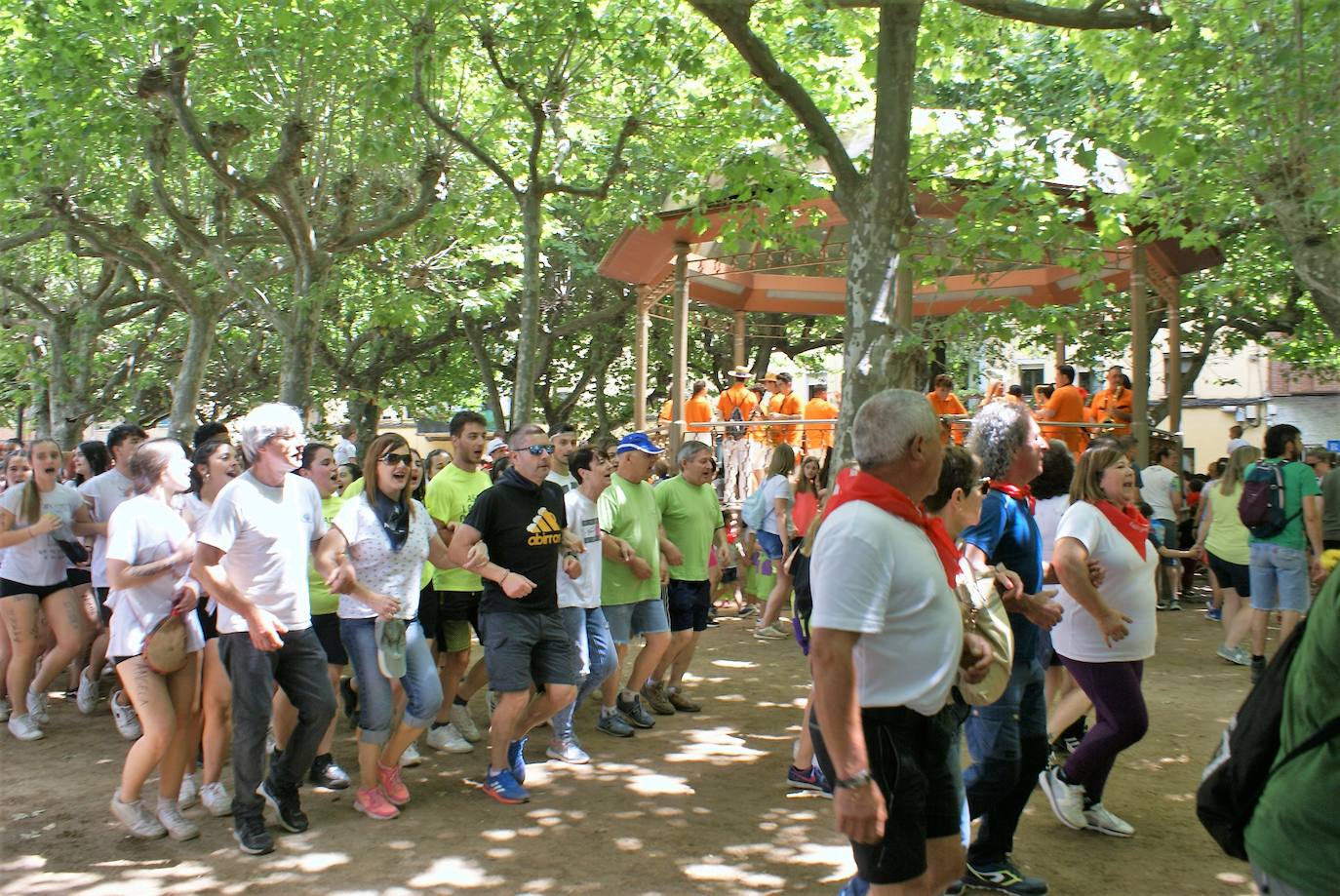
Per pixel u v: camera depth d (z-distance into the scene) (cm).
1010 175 966
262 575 510
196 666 553
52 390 2255
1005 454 451
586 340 2736
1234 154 1074
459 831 548
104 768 659
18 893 470
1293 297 2048
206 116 1394
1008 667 374
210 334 1645
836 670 300
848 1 817
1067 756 611
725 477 1555
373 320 1895
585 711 823
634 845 528
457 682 724
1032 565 451
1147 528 518
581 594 675
